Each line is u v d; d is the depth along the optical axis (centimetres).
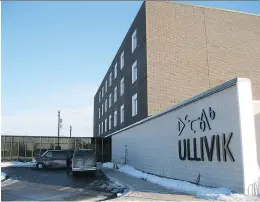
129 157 3038
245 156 1208
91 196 1394
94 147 4338
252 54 2861
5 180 2131
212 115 1434
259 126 1421
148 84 2570
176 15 2745
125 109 3425
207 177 1453
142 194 1326
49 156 3247
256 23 2942
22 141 4116
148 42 2638
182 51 2689
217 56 2759
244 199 1098
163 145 2028
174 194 1311
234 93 1277
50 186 1781
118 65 3966
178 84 2628
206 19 2803
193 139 1608
